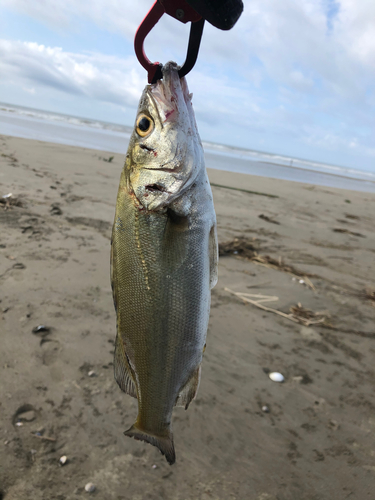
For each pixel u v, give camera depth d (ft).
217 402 1.68
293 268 3.45
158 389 0.97
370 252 4.40
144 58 0.94
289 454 1.48
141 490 1.28
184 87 0.97
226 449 1.47
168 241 0.95
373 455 1.52
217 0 0.67
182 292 0.95
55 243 3.03
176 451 1.43
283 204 6.68
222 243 3.79
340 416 1.70
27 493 1.23
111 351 1.88
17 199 3.89
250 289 2.88
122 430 1.47
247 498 1.30
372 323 2.60
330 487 1.37
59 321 2.03
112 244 1.00
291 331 2.35
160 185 0.95
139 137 0.97
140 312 0.95
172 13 0.82
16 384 1.59
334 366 2.05
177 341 0.96
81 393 1.60
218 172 10.00
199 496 1.29
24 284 2.34
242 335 2.22
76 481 1.28
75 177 5.56
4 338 1.82
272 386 1.83
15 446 1.35
